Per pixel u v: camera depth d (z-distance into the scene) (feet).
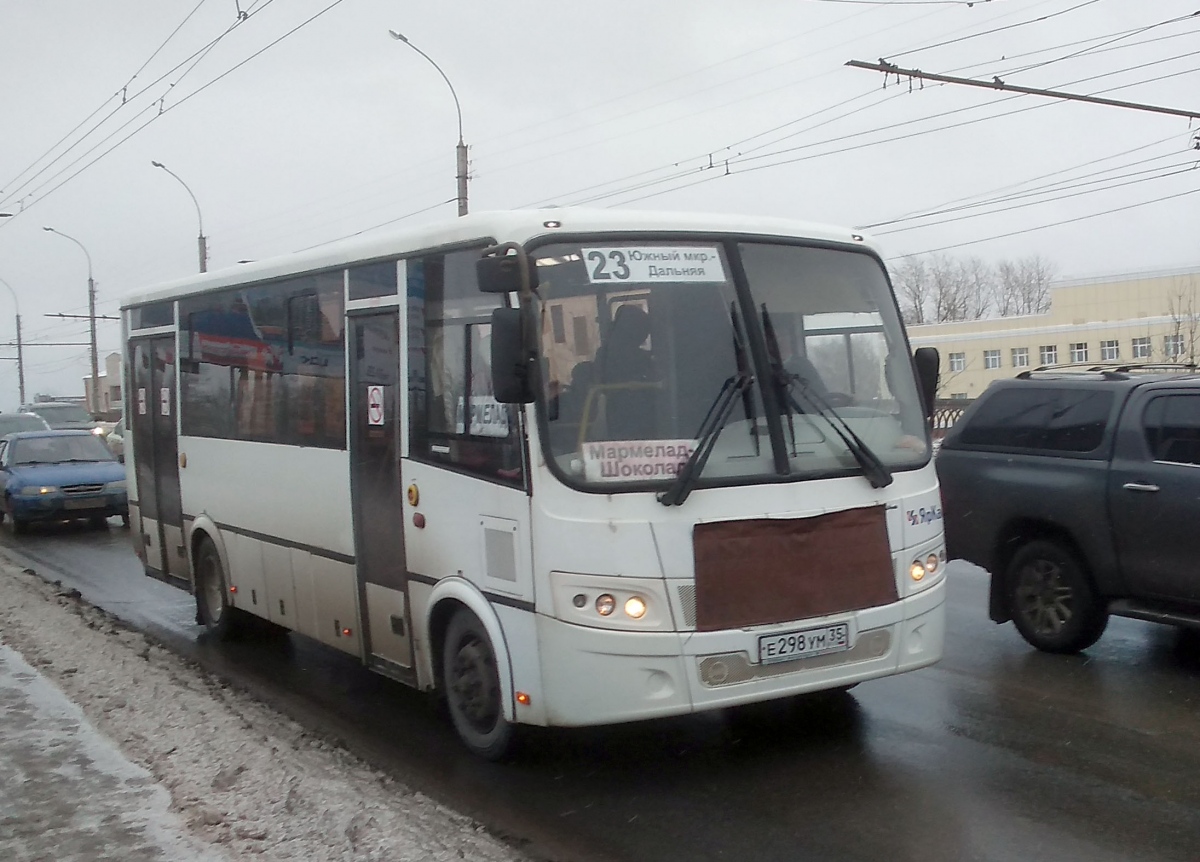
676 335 18.53
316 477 24.84
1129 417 25.13
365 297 22.84
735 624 17.58
